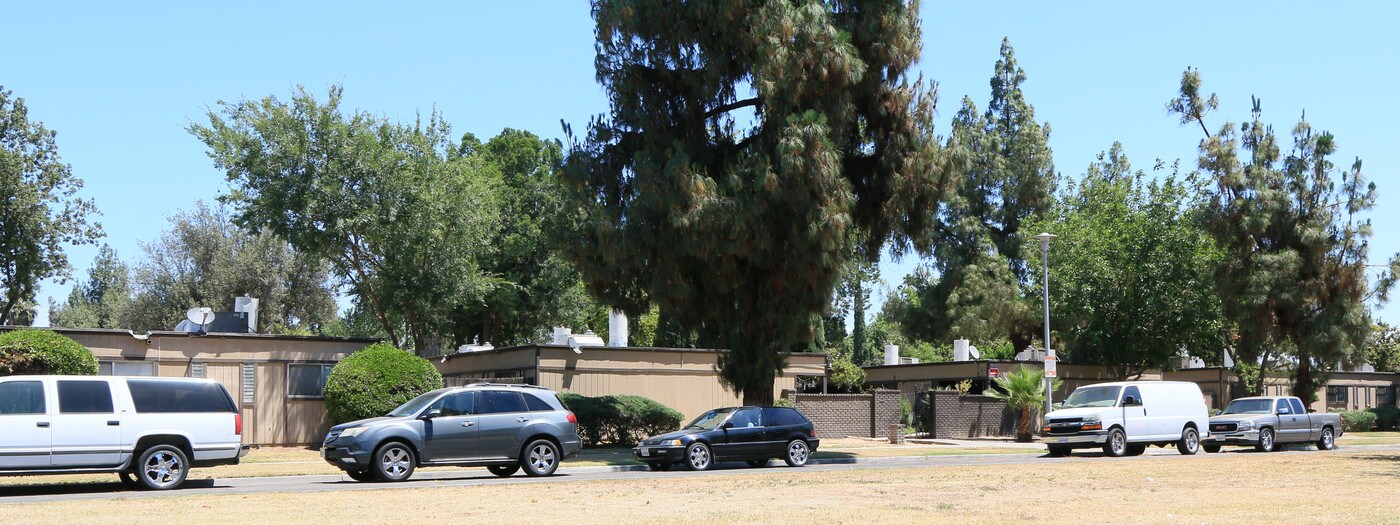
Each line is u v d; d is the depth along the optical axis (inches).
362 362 1168.8
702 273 1153.4
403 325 2145.7
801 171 1065.5
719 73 1135.0
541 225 2241.6
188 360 1195.3
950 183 1178.0
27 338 1013.8
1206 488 710.5
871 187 1188.5
